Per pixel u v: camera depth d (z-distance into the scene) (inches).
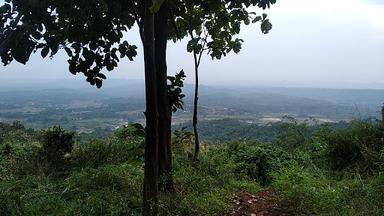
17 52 131.7
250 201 238.8
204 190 241.6
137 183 235.5
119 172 245.6
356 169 288.8
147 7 169.5
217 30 301.3
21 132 482.0
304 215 211.2
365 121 335.0
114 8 167.9
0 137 414.9
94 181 229.0
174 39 300.5
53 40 140.6
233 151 351.6
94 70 186.5
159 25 222.8
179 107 237.3
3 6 125.7
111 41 183.5
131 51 188.2
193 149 334.6
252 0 237.8
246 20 272.8
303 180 267.6
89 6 150.8
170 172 227.5
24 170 275.7
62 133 308.5
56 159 291.1
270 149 353.7
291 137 382.0
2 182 245.8
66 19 157.6
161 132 225.3
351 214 196.2
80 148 315.9
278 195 253.0
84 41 178.2
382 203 207.5
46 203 201.3
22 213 185.3
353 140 315.0
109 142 325.7
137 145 311.6
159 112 224.4
